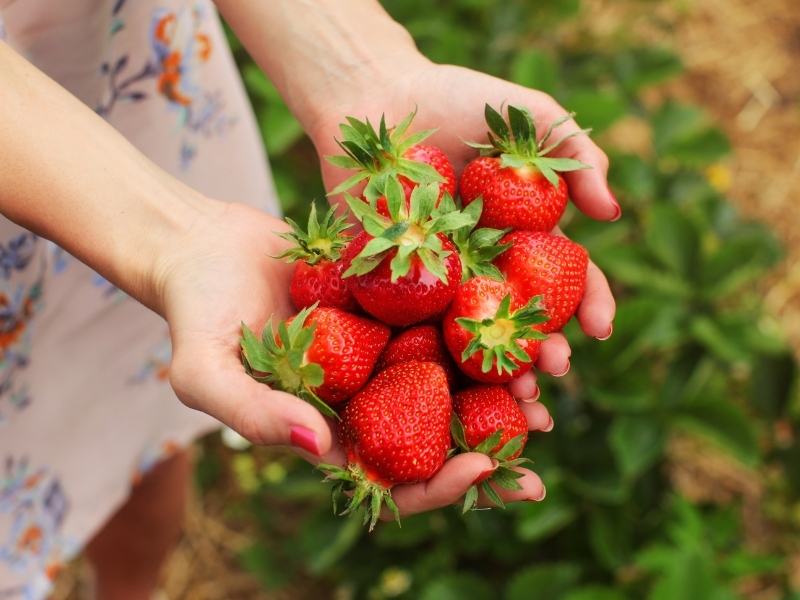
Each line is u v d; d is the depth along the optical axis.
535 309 0.39
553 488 0.66
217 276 0.40
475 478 0.38
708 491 0.82
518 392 0.41
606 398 0.65
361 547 0.74
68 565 0.82
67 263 0.49
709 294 0.68
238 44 0.73
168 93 0.52
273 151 0.67
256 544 0.79
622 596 0.63
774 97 1.05
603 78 0.85
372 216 0.39
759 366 0.72
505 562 0.73
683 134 0.77
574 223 0.71
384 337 0.41
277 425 0.36
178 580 0.83
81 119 0.40
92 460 0.57
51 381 0.52
